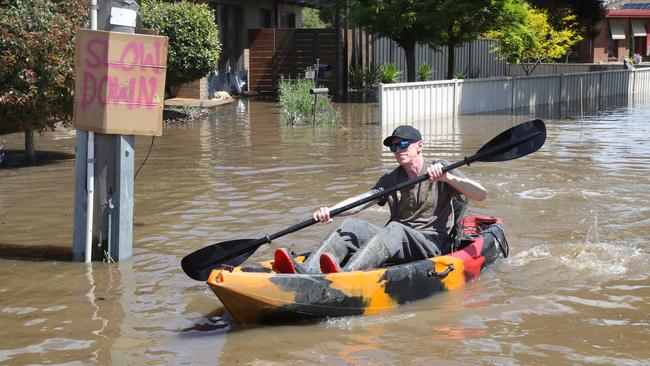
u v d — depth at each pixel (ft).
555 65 107.96
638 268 21.24
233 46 80.84
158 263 22.00
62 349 15.97
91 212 22.13
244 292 16.47
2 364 15.21
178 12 58.13
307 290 17.01
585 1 123.44
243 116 61.41
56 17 34.96
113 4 21.83
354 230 19.03
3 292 19.57
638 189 31.60
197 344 16.21
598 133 51.75
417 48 92.84
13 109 35.45
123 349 15.97
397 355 15.49
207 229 25.46
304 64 82.33
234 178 34.35
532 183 33.04
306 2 93.25
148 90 21.97
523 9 76.84
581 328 16.89
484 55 107.34
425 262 18.93
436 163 19.53
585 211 27.84
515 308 18.13
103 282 20.36
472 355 15.46
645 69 96.48
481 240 21.03
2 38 33.71
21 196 30.94
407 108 58.54
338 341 16.26
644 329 16.81
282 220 26.55
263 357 15.47
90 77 21.76
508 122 58.70
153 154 41.68
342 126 55.11
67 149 43.29
